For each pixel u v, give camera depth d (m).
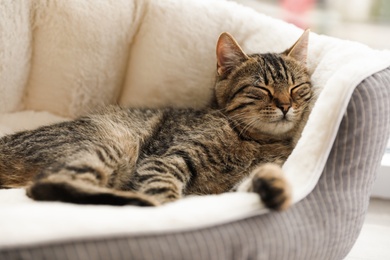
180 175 0.55
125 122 0.60
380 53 0.57
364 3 0.78
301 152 0.52
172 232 0.42
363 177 0.53
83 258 0.39
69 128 0.58
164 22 0.65
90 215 0.41
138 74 0.67
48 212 0.40
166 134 0.59
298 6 0.78
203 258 0.42
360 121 0.51
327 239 0.50
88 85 0.67
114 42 0.66
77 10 0.64
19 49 0.64
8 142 0.57
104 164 0.53
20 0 0.63
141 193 0.50
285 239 0.46
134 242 0.40
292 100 0.58
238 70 0.61
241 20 0.66
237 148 0.58
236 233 0.44
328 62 0.60
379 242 0.65
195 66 0.66
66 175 0.48
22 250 0.38
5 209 0.41
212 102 0.65
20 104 0.68
